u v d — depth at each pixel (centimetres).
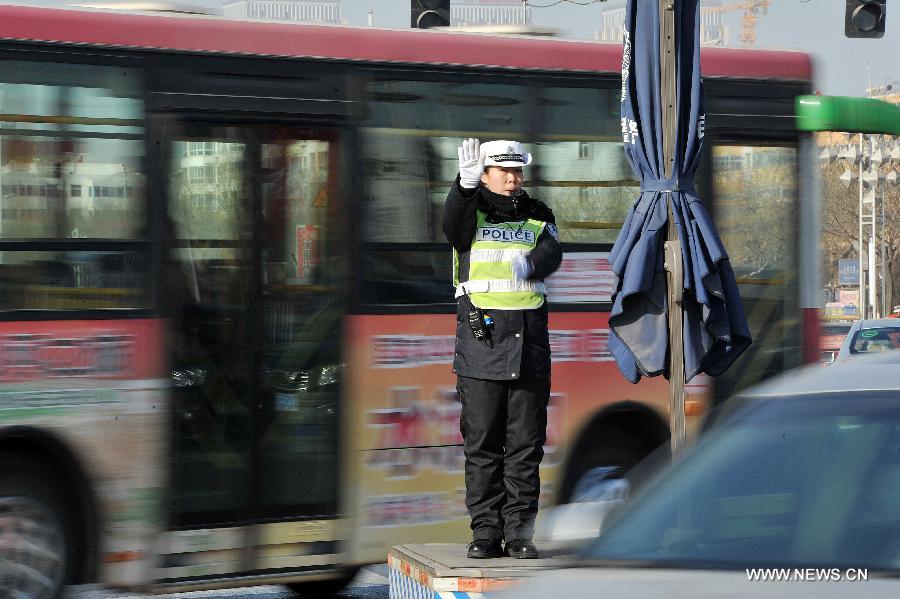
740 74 4378
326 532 3722
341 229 3775
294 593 4269
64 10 3444
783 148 4434
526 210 2989
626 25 3312
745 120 4369
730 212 4325
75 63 3438
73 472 3397
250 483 3631
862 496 1847
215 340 3597
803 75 4466
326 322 3747
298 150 3738
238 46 3662
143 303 3491
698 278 3216
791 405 2012
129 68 3509
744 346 3341
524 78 4016
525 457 2925
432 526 3841
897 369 2045
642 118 3275
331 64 3781
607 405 4078
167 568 3512
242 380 3625
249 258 3653
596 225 4084
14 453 3372
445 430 3866
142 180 3509
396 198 3847
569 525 2342
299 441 3697
